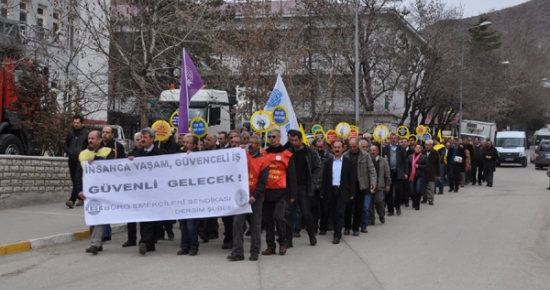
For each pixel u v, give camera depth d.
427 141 19.70
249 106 22.59
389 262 9.66
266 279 8.30
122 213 10.22
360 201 12.62
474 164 29.45
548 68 84.25
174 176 10.12
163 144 12.36
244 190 9.85
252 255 9.76
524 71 69.69
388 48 35.22
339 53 32.06
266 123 13.55
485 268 9.18
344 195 11.69
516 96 67.06
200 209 9.99
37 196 15.91
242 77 22.59
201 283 7.98
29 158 15.56
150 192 10.18
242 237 9.82
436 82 38.47
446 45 39.81
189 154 10.05
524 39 82.00
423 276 8.59
